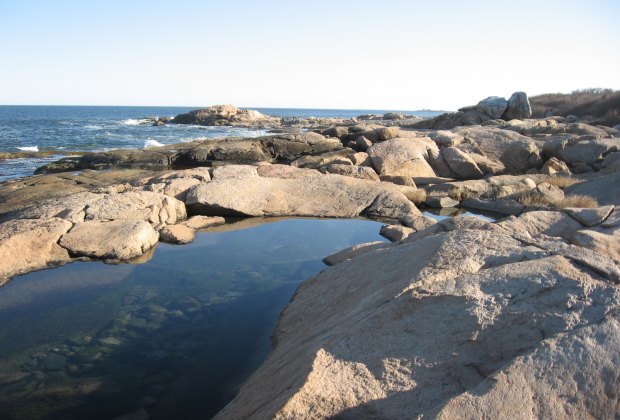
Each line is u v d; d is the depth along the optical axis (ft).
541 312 11.95
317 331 15.79
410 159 59.88
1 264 26.76
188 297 24.20
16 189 46.26
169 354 18.67
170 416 14.90
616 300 11.66
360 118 243.81
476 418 9.08
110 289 25.22
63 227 31.01
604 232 20.30
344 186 45.57
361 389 11.00
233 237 35.22
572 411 9.16
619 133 72.54
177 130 164.86
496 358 11.23
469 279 13.73
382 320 13.03
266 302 23.56
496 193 48.96
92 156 71.82
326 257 29.60
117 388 16.42
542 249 15.47
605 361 9.77
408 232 34.35
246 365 17.79
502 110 107.34
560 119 103.60
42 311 22.56
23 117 289.33
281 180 45.75
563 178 50.52
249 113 219.20
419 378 11.13
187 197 41.29
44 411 15.11
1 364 17.89
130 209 35.60
